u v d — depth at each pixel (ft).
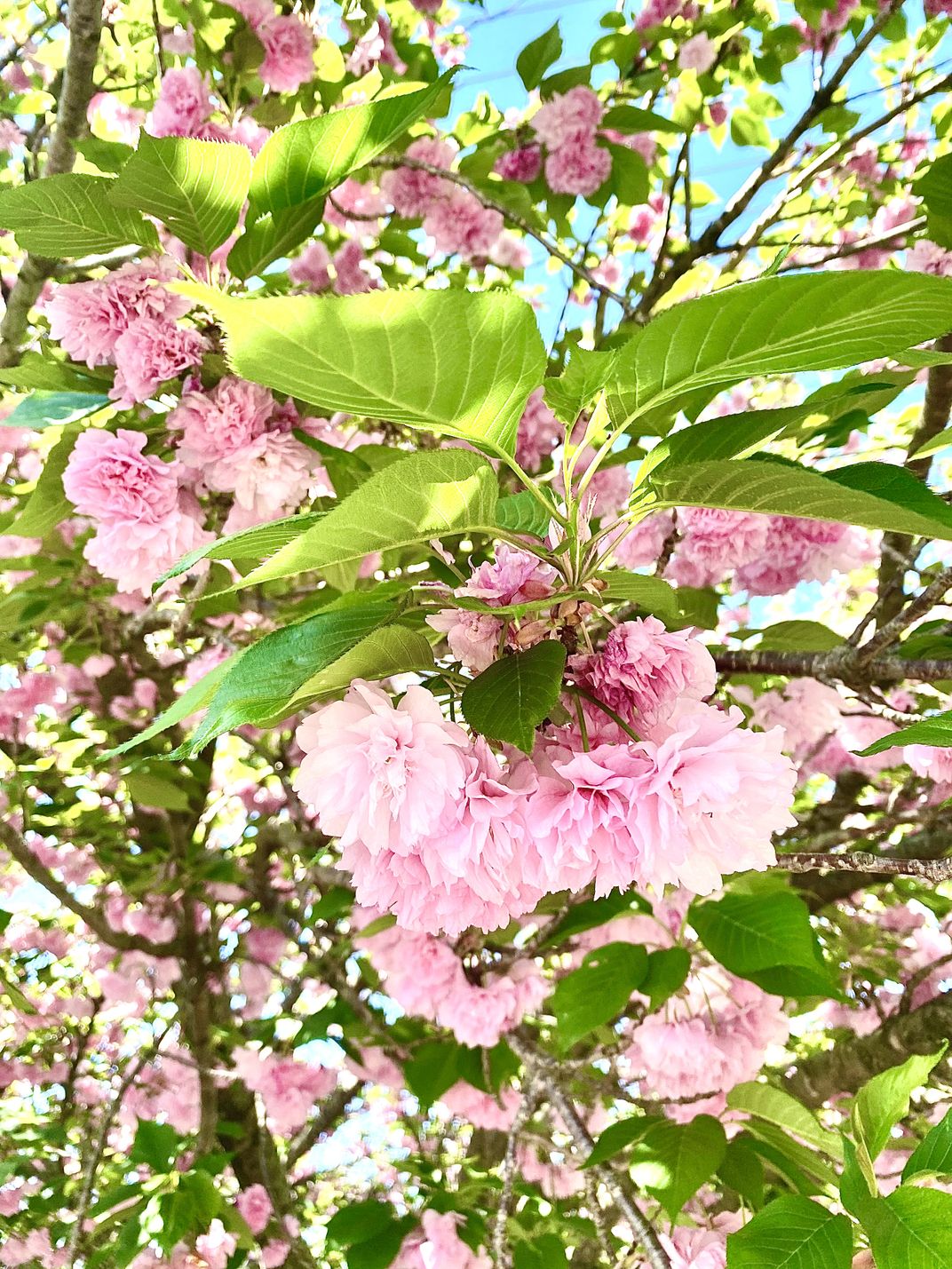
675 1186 1.08
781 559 1.76
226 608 1.82
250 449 1.28
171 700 2.66
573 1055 1.85
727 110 2.58
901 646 1.28
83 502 1.31
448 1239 1.57
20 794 2.23
